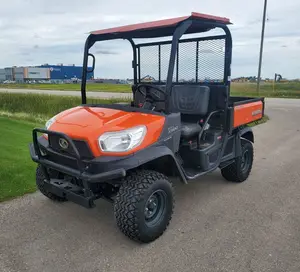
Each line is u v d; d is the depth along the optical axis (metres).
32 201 3.84
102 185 3.11
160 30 3.48
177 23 3.09
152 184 2.88
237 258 2.74
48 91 28.69
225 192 4.26
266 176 4.93
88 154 2.82
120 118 3.04
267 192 4.27
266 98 21.31
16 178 4.41
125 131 2.84
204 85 4.18
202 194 4.18
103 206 3.76
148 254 2.81
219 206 3.81
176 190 4.31
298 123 10.47
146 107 3.47
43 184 3.54
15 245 2.92
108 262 2.69
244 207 3.79
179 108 4.09
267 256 2.77
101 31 3.66
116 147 2.78
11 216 3.46
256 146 6.99
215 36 4.02
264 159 5.91
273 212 3.65
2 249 2.85
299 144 7.21
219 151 4.00
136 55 4.50
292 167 5.40
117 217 2.84
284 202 3.94
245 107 4.35
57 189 3.15
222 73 4.05
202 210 3.70
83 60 3.79
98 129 2.84
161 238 3.07
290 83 29.50
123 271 2.58
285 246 2.93
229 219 3.47
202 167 3.71
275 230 3.22
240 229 3.24
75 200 2.99
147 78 4.48
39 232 3.16
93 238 3.06
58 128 3.07
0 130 7.30
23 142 6.32
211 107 4.11
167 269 2.60
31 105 12.95
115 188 3.23
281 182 4.66
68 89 34.06
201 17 3.25
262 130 9.08
